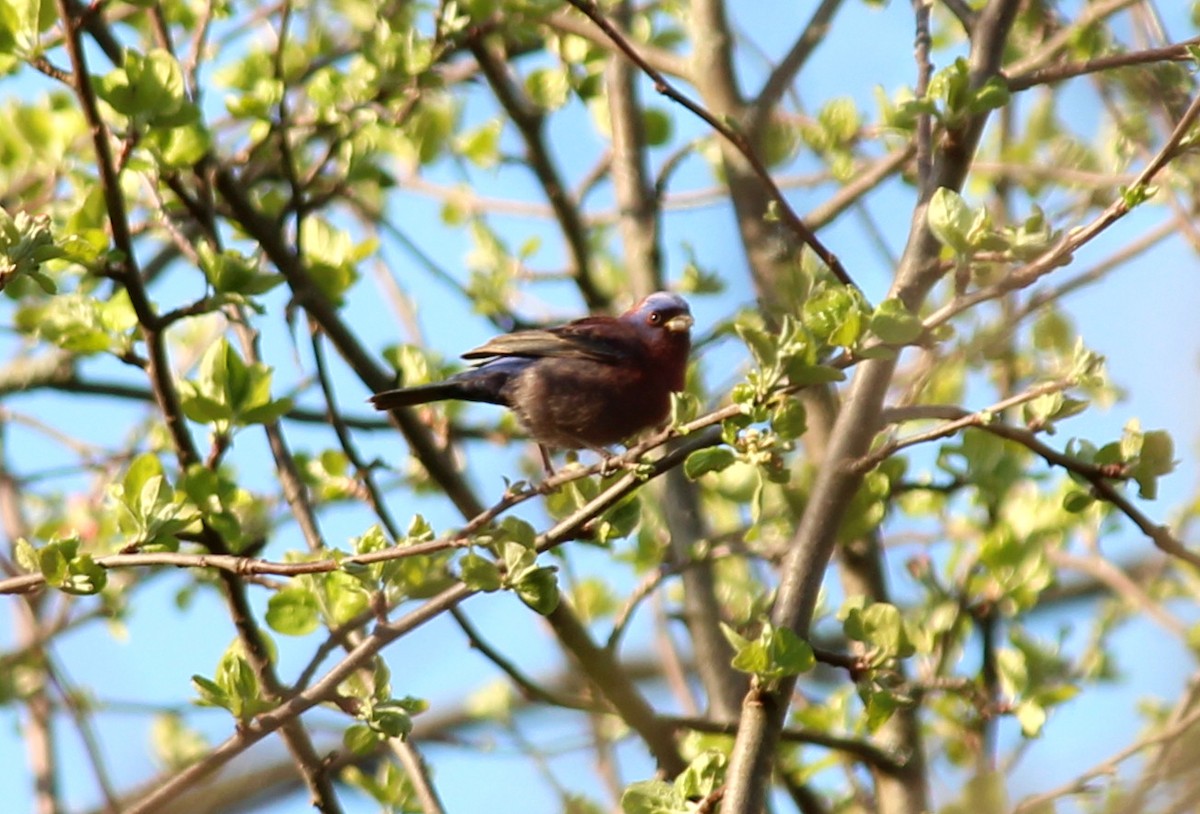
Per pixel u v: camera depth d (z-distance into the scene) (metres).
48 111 12.55
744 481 12.23
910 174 14.21
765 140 13.68
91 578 8.90
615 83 15.05
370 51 13.09
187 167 11.55
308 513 11.70
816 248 10.06
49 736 13.99
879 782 11.07
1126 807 7.67
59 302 10.41
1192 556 8.86
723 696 11.43
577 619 10.41
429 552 8.92
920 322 8.12
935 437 9.12
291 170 12.43
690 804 8.66
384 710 9.20
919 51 11.14
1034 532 11.76
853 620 9.69
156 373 10.20
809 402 12.45
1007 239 8.55
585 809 11.76
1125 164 13.25
